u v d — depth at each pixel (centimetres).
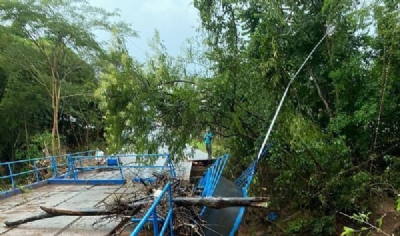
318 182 924
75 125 2483
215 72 1107
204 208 593
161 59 1062
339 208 920
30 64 1892
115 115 1015
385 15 928
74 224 600
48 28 1753
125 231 546
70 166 1150
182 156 1104
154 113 1031
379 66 935
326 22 1022
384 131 1002
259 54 1077
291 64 1016
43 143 1873
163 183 680
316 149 900
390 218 877
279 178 987
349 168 923
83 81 2241
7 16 1694
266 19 1052
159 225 509
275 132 966
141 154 1034
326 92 1105
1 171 1800
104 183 996
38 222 619
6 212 712
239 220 661
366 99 968
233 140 1169
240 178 970
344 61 1007
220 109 1073
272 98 1014
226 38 1170
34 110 1961
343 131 1002
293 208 1025
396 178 889
